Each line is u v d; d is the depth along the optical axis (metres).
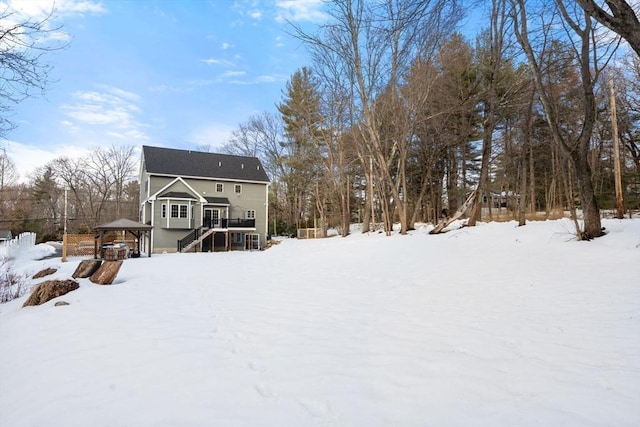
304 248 16.19
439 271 7.70
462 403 2.41
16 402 2.74
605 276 5.74
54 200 42.81
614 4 4.20
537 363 3.00
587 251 7.34
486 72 16.08
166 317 5.07
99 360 3.44
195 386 2.80
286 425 2.22
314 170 30.17
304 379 2.87
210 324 4.66
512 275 6.58
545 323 4.05
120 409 2.49
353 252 12.29
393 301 5.64
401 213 16.03
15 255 17.61
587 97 8.06
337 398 2.54
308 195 36.34
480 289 5.91
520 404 2.37
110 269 8.31
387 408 2.38
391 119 16.88
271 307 5.57
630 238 7.44
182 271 10.94
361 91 16.48
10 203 38.62
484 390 2.58
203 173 28.19
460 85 16.88
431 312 4.82
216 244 27.86
